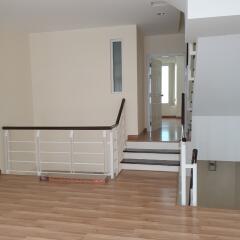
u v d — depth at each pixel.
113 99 5.65
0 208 3.31
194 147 5.10
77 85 5.76
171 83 9.97
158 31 6.09
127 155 5.16
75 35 5.65
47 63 5.84
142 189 3.93
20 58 5.54
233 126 4.91
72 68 5.74
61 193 3.81
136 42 5.44
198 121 5.02
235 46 3.40
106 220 2.95
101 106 5.70
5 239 2.59
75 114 5.82
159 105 7.45
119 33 5.48
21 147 5.50
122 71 5.58
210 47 3.44
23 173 5.02
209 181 5.89
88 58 5.65
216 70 3.78
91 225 2.84
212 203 5.91
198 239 2.53
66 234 2.66
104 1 3.90
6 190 3.96
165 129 7.11
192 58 4.20
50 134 5.95
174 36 6.53
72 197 3.64
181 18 5.12
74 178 4.34
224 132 4.97
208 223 2.84
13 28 5.22
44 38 5.79
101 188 3.99
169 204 3.37
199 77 3.95
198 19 2.71
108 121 5.70
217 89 4.15
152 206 3.31
